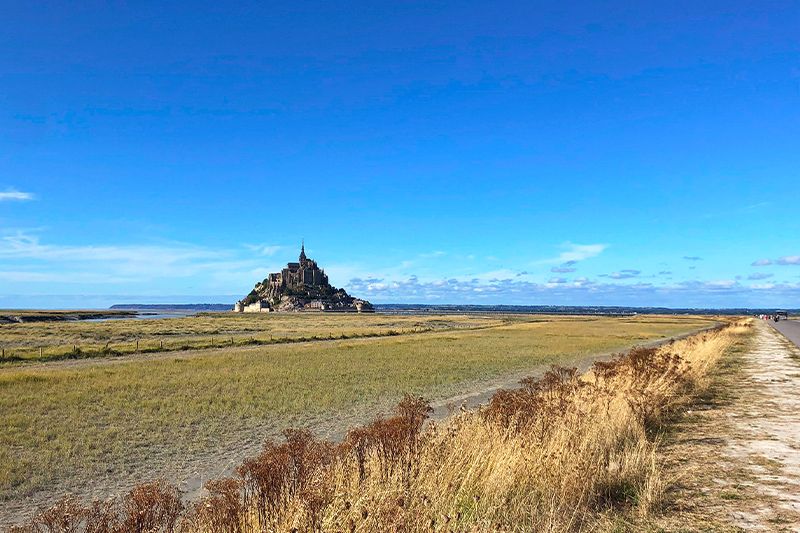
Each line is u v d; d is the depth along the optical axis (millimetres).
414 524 4617
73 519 4672
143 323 110062
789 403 13484
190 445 12438
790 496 6293
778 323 94125
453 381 23750
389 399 18969
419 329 85312
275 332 77750
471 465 6125
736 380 18203
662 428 10555
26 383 22234
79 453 11711
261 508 4746
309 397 19141
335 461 5711
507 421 7828
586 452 6957
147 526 4633
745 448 8836
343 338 60406
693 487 6754
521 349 42031
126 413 16109
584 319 152250
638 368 14633
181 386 21781
